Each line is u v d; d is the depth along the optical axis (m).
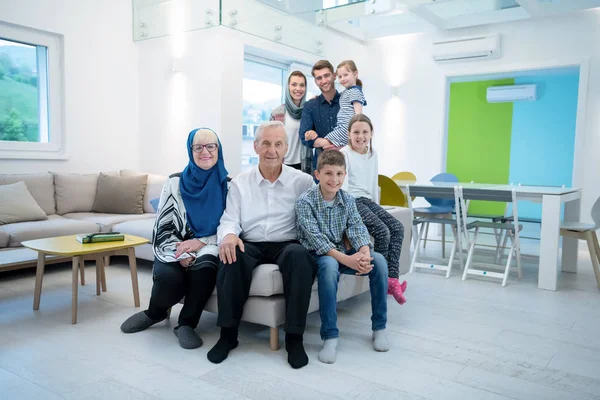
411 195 4.22
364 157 3.03
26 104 4.49
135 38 5.22
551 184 7.76
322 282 2.23
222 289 2.19
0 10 4.08
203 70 4.76
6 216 3.68
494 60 5.93
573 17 5.38
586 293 3.48
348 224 2.46
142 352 2.22
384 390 1.88
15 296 3.10
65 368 2.03
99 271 3.15
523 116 7.89
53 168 4.59
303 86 3.69
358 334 2.53
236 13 3.87
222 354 2.14
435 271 4.21
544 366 2.14
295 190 2.49
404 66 6.61
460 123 8.42
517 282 3.81
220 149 2.59
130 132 5.31
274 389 1.86
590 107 5.33
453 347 2.36
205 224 2.53
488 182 8.27
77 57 4.73
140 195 4.63
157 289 2.38
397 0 4.05
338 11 4.23
